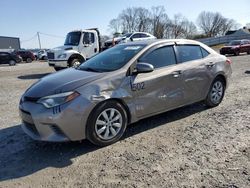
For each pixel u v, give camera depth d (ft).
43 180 12.16
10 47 224.33
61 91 14.14
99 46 54.60
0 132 18.24
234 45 94.53
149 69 15.79
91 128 14.53
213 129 17.08
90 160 13.74
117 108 15.37
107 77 15.19
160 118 19.52
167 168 12.60
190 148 14.53
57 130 14.03
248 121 18.25
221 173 11.98
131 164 13.14
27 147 15.64
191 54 19.72
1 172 13.00
